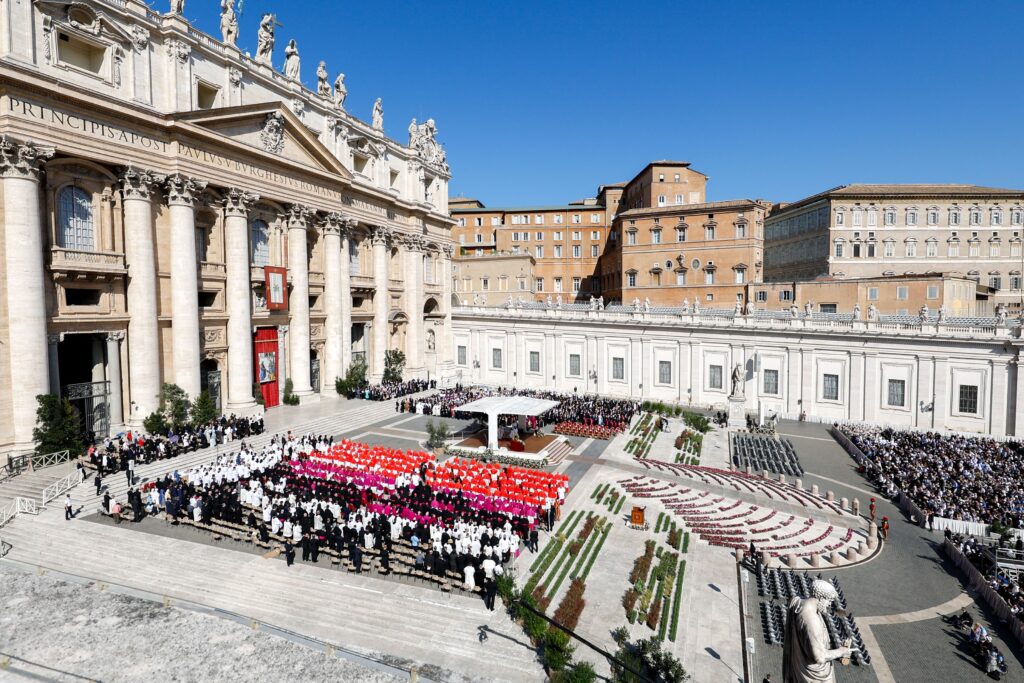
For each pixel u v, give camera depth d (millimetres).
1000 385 48000
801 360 56594
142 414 37438
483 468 34406
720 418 54312
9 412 31516
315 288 53906
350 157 57312
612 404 56781
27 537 25750
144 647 19219
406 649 19672
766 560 26750
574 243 116125
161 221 39281
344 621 20969
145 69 37312
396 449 39375
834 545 28984
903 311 63750
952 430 50219
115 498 28875
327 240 53906
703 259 84062
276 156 46406
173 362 40000
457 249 119000
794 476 39562
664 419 50188
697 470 38844
